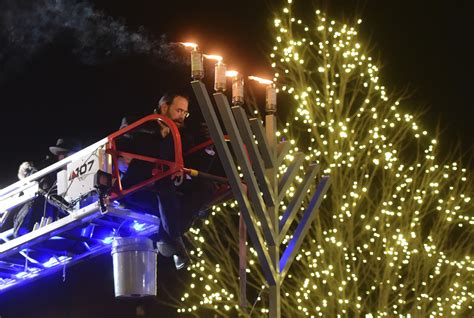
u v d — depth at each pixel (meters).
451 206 19.12
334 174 18.53
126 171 9.09
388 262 17.84
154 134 8.97
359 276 19.27
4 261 10.73
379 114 19.33
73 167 9.18
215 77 7.24
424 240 19.27
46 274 10.82
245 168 7.34
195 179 9.30
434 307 18.28
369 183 18.25
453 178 19.33
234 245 20.27
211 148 9.39
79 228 9.94
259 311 19.59
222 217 20.30
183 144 9.30
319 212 18.97
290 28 18.20
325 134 18.91
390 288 18.31
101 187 8.63
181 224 9.18
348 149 19.00
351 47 19.12
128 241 9.10
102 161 8.89
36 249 10.14
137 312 19.59
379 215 18.83
